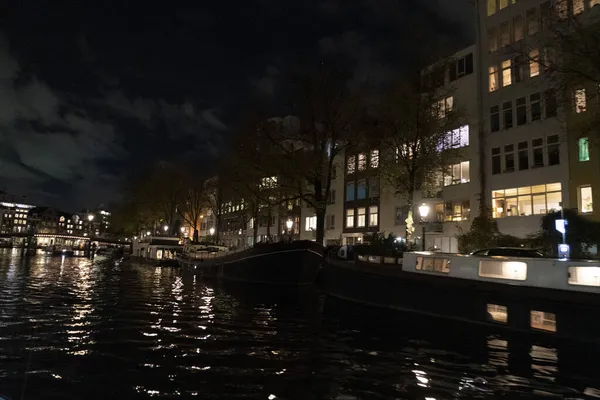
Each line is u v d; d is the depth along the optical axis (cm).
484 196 3052
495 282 1462
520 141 2878
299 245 2994
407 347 1202
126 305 1941
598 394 851
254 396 797
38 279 3247
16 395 784
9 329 1340
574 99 2098
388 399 800
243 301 2200
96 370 934
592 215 2469
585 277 1276
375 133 2753
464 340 1290
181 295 2431
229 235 7538
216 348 1146
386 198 3944
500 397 825
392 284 1825
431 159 2628
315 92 3072
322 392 827
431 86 2538
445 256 1656
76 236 10794
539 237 2391
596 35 1769
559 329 1272
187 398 781
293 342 1241
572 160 2573
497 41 3100
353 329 1447
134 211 8219
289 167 3147
